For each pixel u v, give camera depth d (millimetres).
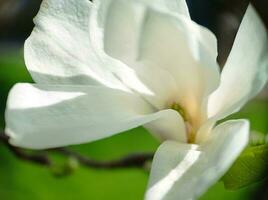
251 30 432
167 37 426
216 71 433
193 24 423
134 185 909
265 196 684
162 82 453
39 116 421
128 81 455
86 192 913
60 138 408
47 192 916
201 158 422
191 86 452
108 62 450
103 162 644
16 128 403
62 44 465
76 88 446
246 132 392
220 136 427
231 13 621
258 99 932
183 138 453
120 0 419
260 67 421
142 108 456
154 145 941
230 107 433
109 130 419
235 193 841
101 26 442
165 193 399
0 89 1001
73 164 675
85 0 471
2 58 1030
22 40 1009
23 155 641
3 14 834
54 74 460
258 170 447
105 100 447
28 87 432
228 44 690
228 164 382
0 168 924
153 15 414
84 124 424
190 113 458
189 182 399
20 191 919
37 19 466
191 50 430
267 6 445
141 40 423
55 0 470
